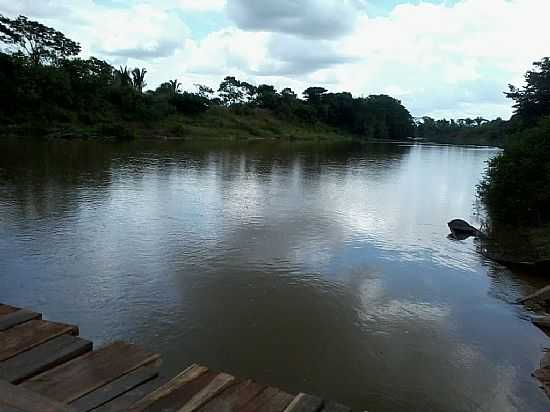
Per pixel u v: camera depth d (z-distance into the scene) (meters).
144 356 3.76
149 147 48.22
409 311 9.96
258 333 8.57
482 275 12.64
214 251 13.12
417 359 7.98
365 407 6.64
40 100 54.25
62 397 3.14
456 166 47.88
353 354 8.02
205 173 29.91
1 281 10.41
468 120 155.12
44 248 12.72
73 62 63.00
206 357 7.69
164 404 3.14
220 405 3.20
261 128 88.25
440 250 14.95
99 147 44.59
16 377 3.29
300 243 14.47
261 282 11.02
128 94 66.56
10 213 16.34
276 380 7.16
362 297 10.54
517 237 16.88
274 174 31.67
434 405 6.77
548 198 17.62
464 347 8.48
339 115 111.75
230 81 98.50
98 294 9.94
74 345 3.83
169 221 16.39
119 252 12.70
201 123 78.12
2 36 59.09
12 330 4.06
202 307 9.52
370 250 14.32
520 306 10.55
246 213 18.34
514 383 7.41
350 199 23.34
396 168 42.59
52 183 22.69
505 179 19.23
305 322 9.11
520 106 37.22
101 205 18.39
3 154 33.78
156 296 9.95
